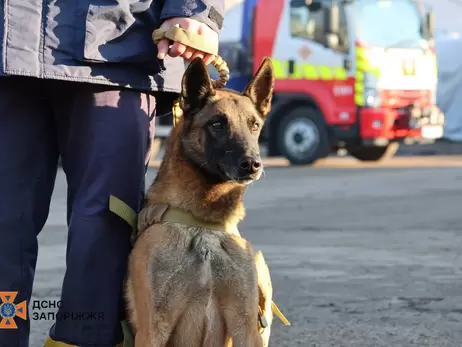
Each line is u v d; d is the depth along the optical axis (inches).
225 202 148.9
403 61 636.7
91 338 144.3
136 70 143.6
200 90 156.1
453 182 539.8
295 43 650.2
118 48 139.6
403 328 194.7
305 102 659.4
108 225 144.4
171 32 141.4
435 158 820.0
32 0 133.0
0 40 132.1
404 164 706.8
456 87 908.6
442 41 919.0
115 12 137.6
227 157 150.3
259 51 660.1
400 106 638.5
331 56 640.4
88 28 135.5
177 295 142.5
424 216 382.9
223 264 145.1
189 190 147.3
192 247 144.3
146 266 141.9
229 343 149.9
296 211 399.2
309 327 195.3
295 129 661.9
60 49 134.6
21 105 140.3
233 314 146.3
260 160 151.6
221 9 147.7
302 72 650.8
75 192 146.6
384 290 232.8
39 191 145.2
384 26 639.8
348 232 336.2
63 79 134.9
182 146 151.0
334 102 641.6
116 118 143.1
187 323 145.6
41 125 143.6
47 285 230.5
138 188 147.5
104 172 143.0
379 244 308.0
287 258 279.1
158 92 155.3
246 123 155.7
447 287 237.1
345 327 195.3
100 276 144.3
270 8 657.6
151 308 141.5
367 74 631.8
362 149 740.7
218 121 153.3
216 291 145.5
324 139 653.3
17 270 142.0
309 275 252.2
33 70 132.6
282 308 213.2
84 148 143.6
